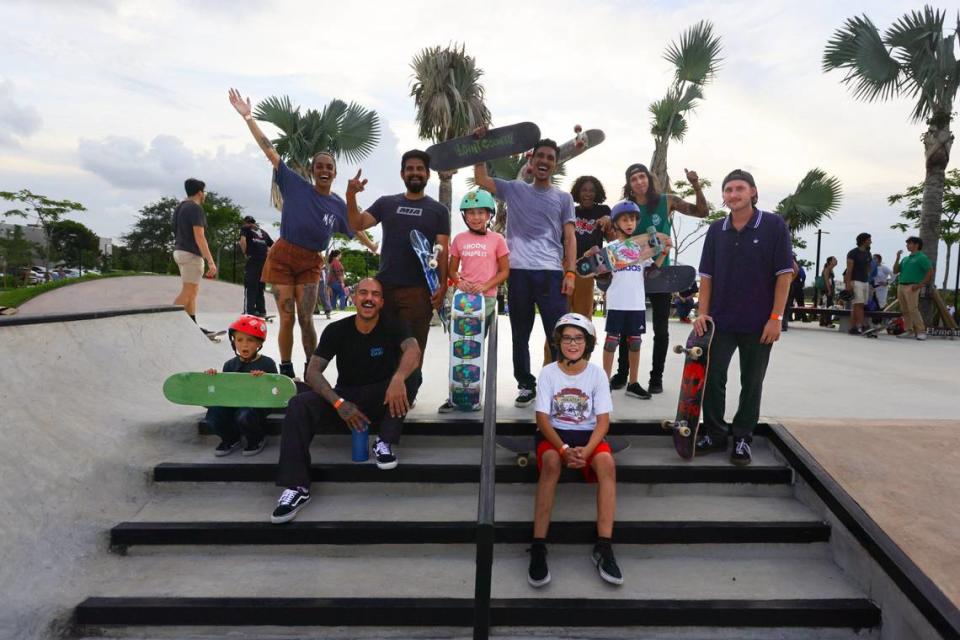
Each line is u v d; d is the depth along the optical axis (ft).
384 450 10.17
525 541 9.21
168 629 7.77
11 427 9.09
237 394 10.19
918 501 8.98
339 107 44.01
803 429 11.07
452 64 38.52
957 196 60.54
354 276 149.28
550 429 9.42
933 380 17.06
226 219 179.22
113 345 13.35
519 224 12.87
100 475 9.64
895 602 7.66
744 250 10.34
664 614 7.86
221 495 10.12
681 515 9.57
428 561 9.02
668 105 40.50
